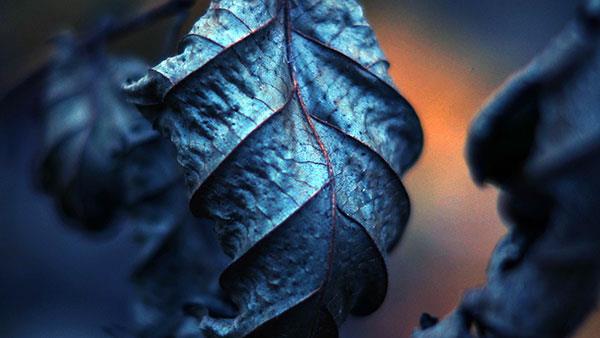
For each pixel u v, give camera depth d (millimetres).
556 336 370
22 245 1058
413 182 932
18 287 1037
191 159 388
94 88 518
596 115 350
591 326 639
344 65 396
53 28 958
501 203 379
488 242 927
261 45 391
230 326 391
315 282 384
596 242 356
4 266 1052
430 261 915
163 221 480
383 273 394
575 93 352
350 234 387
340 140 390
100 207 518
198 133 387
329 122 390
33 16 967
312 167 386
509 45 1008
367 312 400
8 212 1061
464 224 930
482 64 983
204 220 481
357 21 400
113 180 511
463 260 915
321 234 384
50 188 530
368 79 397
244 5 392
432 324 397
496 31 1004
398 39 954
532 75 358
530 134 365
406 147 404
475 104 957
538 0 1041
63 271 1056
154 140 481
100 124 514
